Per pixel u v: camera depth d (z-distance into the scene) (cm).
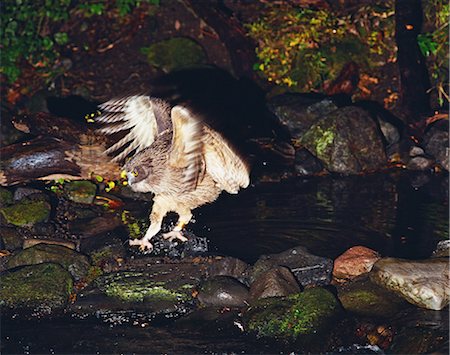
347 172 1631
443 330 979
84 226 1377
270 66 1892
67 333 1047
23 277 1156
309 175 1620
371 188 1545
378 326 1016
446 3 1862
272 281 1103
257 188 1552
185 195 1098
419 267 1095
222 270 1173
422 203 1456
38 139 1452
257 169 1598
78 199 1461
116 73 1911
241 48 1898
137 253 1263
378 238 1298
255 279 1156
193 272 1191
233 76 1916
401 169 1645
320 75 1866
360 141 1653
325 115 1722
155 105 1101
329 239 1297
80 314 1098
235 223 1370
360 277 1145
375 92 1859
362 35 1898
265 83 1891
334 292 1115
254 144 1636
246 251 1258
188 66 1908
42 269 1172
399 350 965
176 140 1018
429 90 1783
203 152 1054
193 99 1828
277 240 1296
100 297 1136
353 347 991
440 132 1683
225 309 1095
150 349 1004
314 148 1659
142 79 1892
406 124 1719
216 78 1898
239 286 1122
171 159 1051
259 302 1076
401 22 1778
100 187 1513
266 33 1914
